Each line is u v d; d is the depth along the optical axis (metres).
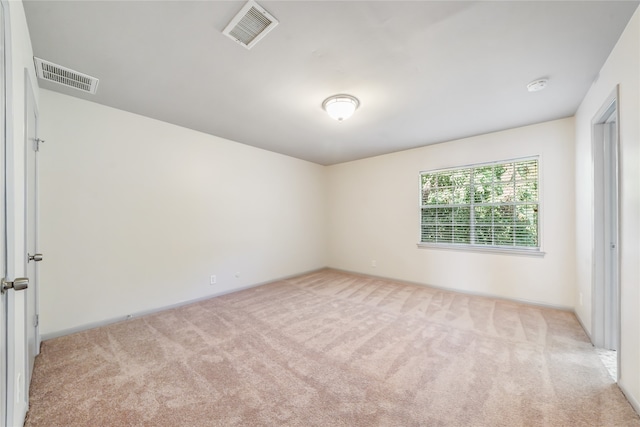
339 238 5.52
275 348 2.31
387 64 2.02
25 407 1.50
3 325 1.14
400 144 4.18
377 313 3.11
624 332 1.69
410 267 4.46
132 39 1.74
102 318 2.75
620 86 1.72
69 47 1.82
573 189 3.06
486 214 3.74
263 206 4.47
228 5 1.47
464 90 2.42
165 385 1.80
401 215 4.58
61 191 2.51
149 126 3.11
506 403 1.63
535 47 1.81
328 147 4.37
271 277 4.59
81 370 1.97
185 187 3.45
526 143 3.35
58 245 2.49
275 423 1.48
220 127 3.42
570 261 3.09
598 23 1.59
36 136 2.14
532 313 3.07
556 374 1.91
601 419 1.49
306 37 1.72
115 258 2.85
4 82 1.16
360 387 1.78
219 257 3.82
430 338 2.48
